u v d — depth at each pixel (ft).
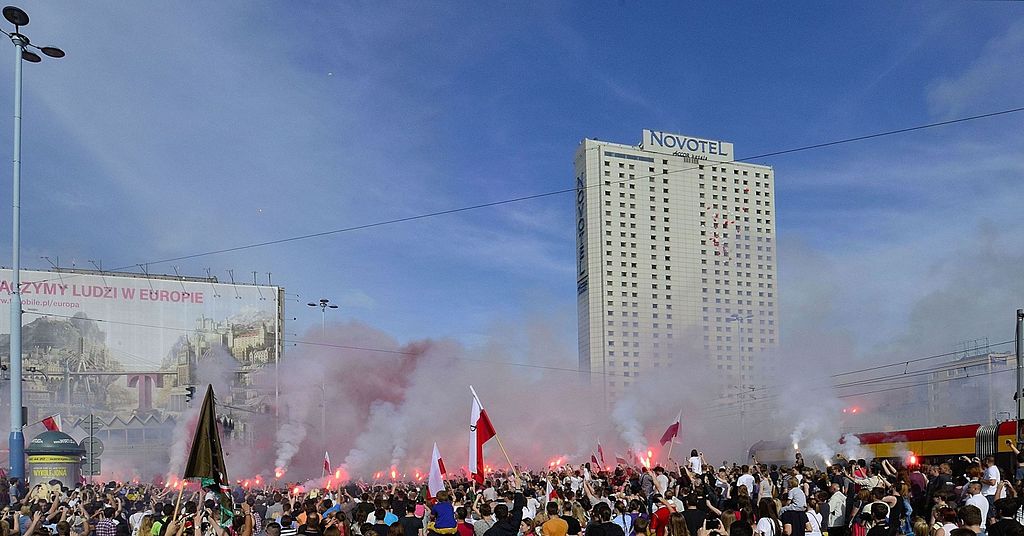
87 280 339.98
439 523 57.98
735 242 566.77
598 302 545.85
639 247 553.64
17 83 97.76
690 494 57.67
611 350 537.65
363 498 77.30
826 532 63.67
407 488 104.99
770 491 70.33
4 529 54.44
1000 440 111.14
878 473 72.23
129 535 75.51
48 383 326.65
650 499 68.49
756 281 563.48
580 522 56.39
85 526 63.41
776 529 50.42
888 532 45.96
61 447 120.78
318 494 94.79
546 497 77.92
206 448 48.78
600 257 549.54
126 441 323.16
